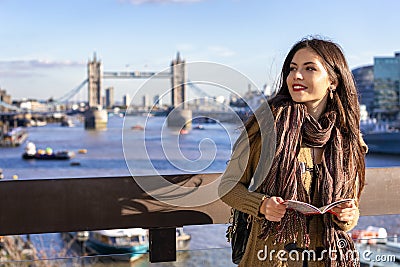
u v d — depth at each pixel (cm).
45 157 3319
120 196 162
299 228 146
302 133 149
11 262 158
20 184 156
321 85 150
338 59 153
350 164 151
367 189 180
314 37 156
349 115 153
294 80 151
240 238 154
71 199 159
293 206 140
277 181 146
